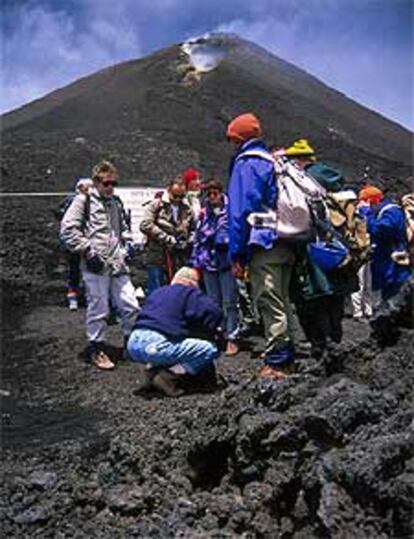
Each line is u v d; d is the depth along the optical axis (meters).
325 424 3.22
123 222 6.26
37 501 3.68
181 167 22.25
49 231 13.27
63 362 6.49
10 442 4.64
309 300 4.78
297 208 4.20
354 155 26.61
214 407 3.91
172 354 5.13
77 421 4.98
